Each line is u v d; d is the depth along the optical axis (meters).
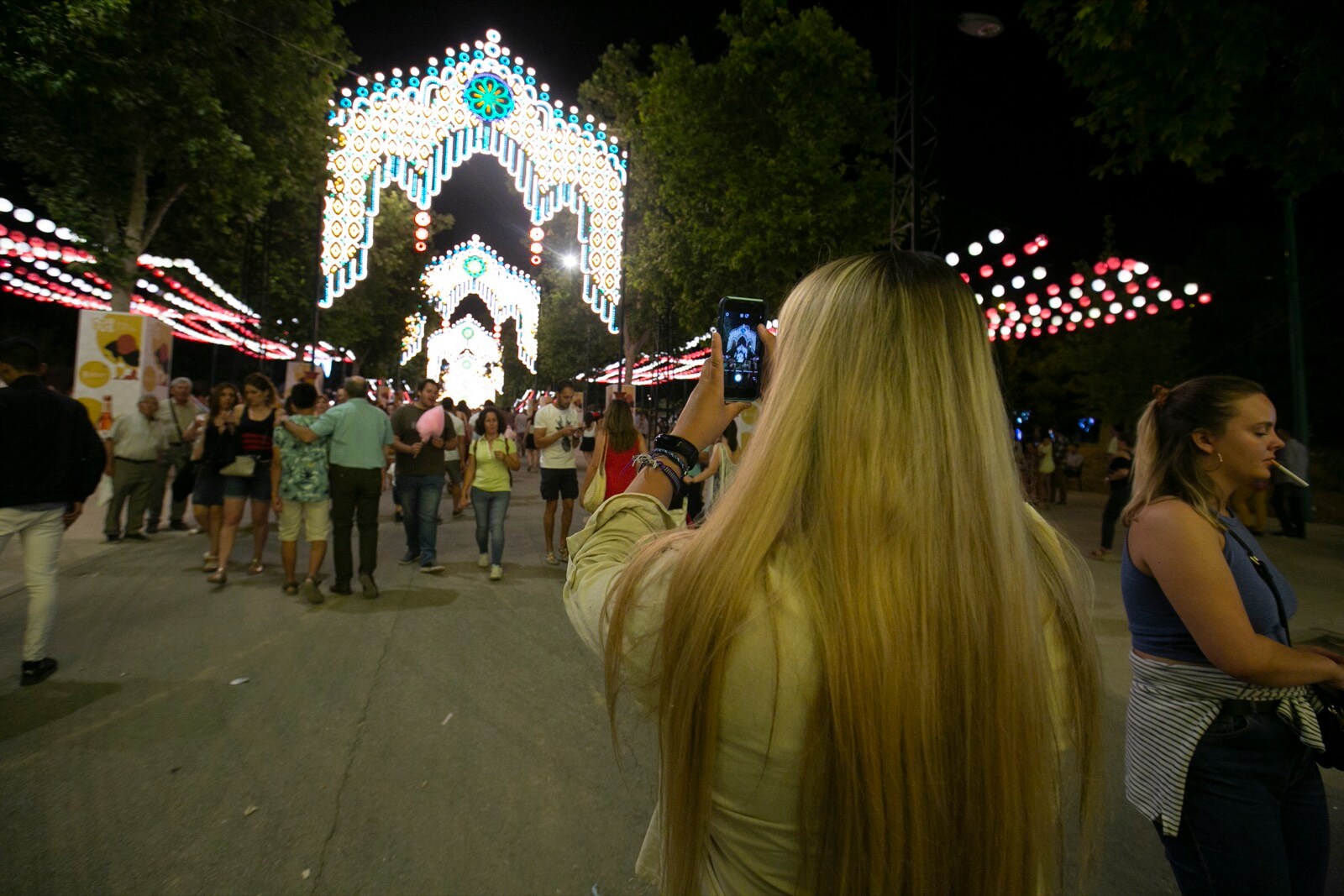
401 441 8.38
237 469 7.39
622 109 25.11
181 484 10.30
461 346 61.31
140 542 9.42
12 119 11.98
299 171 15.66
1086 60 6.43
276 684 4.78
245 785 3.49
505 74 17.25
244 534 10.27
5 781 3.50
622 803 3.40
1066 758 0.96
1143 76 6.12
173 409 10.24
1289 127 6.10
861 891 0.73
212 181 13.93
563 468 8.91
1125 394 23.25
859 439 0.83
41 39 10.58
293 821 3.19
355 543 9.91
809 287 0.96
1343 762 1.72
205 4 12.31
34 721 4.16
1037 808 0.78
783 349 0.95
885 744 0.72
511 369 63.47
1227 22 5.40
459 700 4.57
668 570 0.88
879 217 17.48
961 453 0.83
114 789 3.43
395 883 2.80
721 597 0.79
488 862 2.94
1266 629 1.77
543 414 9.00
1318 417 20.91
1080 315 12.89
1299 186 6.33
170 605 6.59
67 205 12.81
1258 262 21.05
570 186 18.39
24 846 2.98
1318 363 20.78
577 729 4.18
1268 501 13.55
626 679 0.90
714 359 1.12
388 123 16.41
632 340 29.38
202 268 20.69
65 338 23.05
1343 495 16.39
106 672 4.93
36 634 4.71
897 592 0.77
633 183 23.64
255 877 2.81
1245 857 1.70
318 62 14.95
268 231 19.75
